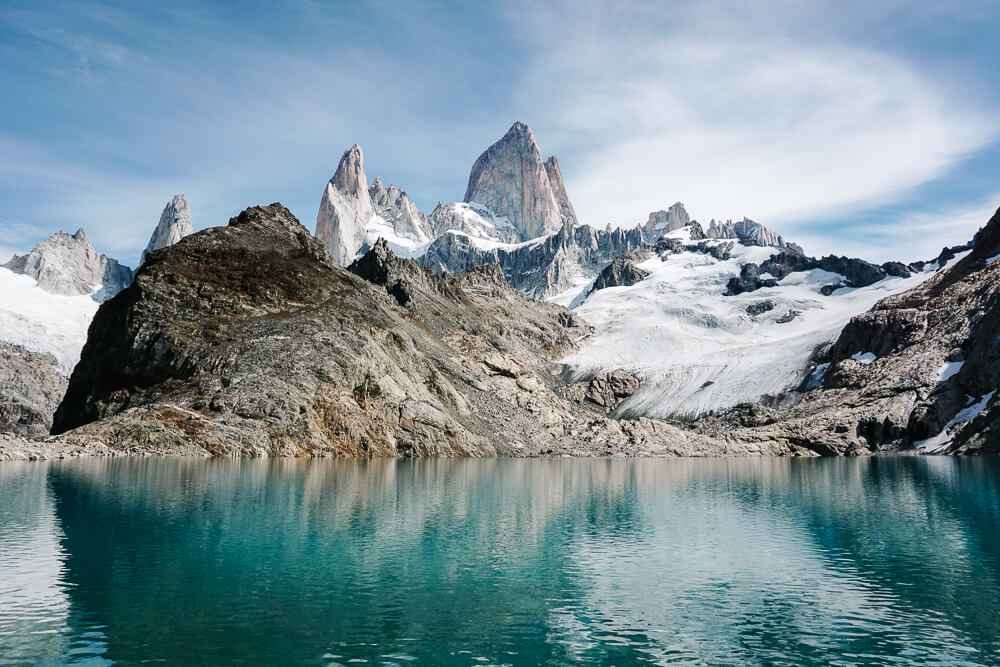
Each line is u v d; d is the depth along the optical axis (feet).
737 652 77.05
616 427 565.53
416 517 156.97
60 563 104.58
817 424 592.19
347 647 75.25
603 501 198.59
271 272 451.53
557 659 73.82
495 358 634.84
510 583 103.30
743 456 549.13
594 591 99.81
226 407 345.10
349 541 127.03
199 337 387.96
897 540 138.82
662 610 91.35
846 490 237.25
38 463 254.27
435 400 447.01
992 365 544.21
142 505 156.56
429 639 78.84
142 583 95.96
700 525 156.25
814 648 78.43
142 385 380.78
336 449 353.92
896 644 79.66
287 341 393.91
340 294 467.93
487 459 406.62
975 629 84.99
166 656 70.74
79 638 75.10
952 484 260.21
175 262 428.97
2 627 77.82
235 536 127.13
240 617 83.61
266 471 249.34
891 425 559.79
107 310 415.85
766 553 125.90
